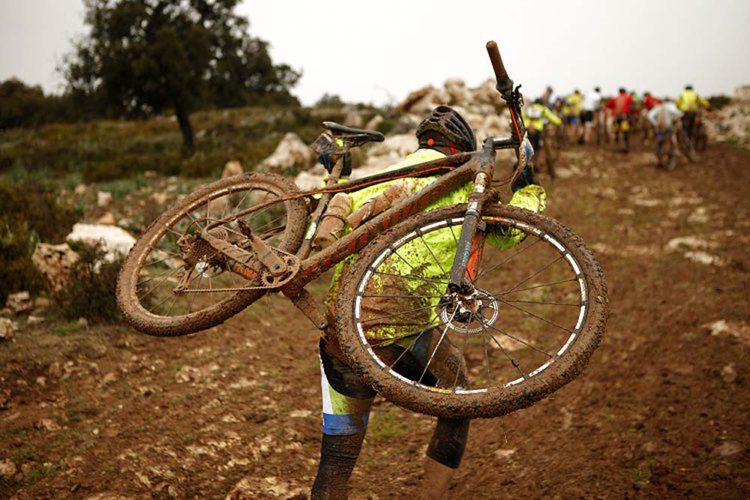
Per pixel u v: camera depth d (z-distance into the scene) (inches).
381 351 91.0
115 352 215.2
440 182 90.4
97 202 499.5
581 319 79.7
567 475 144.4
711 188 543.5
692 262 327.0
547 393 76.2
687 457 147.1
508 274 327.0
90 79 987.3
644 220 431.5
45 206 379.6
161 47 944.3
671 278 301.7
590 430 166.2
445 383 99.6
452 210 87.4
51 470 146.1
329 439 95.8
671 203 484.7
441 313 84.8
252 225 308.5
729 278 296.4
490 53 88.0
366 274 85.9
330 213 94.0
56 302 249.6
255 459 155.0
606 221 431.2
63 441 159.9
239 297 97.6
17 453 153.0
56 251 276.2
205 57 995.3
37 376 196.2
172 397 186.4
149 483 141.3
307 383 201.6
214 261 103.3
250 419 175.9
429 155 98.5
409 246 88.4
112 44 955.3
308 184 454.3
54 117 1642.5
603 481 140.2
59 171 705.0
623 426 165.8
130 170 623.5
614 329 242.1
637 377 197.0
